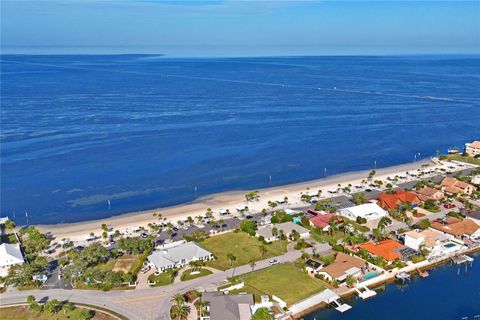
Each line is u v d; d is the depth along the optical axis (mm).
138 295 133250
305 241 166375
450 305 132000
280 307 126688
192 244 157375
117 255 157500
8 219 190250
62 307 127750
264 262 152000
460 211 192125
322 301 130250
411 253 154125
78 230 184125
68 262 149500
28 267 142000
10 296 134125
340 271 140875
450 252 159250
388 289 139625
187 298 130750
